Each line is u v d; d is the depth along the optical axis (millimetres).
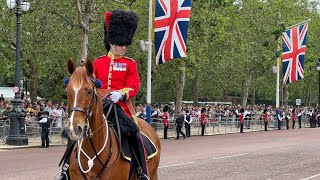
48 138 23625
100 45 35031
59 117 26047
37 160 17969
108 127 7094
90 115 6316
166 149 23203
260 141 29500
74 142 7098
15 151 21484
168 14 22828
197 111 40062
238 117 42594
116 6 30359
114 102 7215
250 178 14297
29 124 26266
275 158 19906
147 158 7711
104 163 6879
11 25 32094
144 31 33844
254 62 47719
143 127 8219
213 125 38781
